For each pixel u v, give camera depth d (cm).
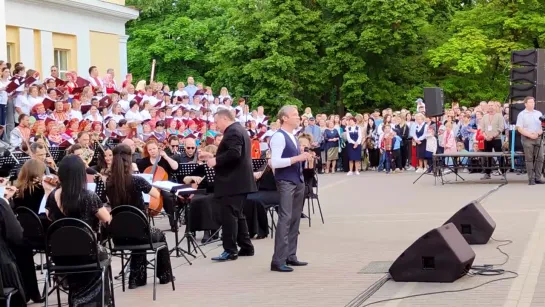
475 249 1040
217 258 1069
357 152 2503
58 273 742
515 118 2017
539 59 2003
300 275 936
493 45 3616
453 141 2197
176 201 1227
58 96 1759
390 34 3688
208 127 2075
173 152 1526
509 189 1800
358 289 838
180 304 816
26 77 1695
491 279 849
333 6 3762
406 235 1212
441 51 3666
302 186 991
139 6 4441
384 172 2578
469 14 3794
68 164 761
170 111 2025
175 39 4294
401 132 2622
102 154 1288
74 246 741
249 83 3841
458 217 1085
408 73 3922
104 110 1850
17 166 1240
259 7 3953
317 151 2578
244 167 1056
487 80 3869
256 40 3772
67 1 2633
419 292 805
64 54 2712
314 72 3847
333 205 1664
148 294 873
